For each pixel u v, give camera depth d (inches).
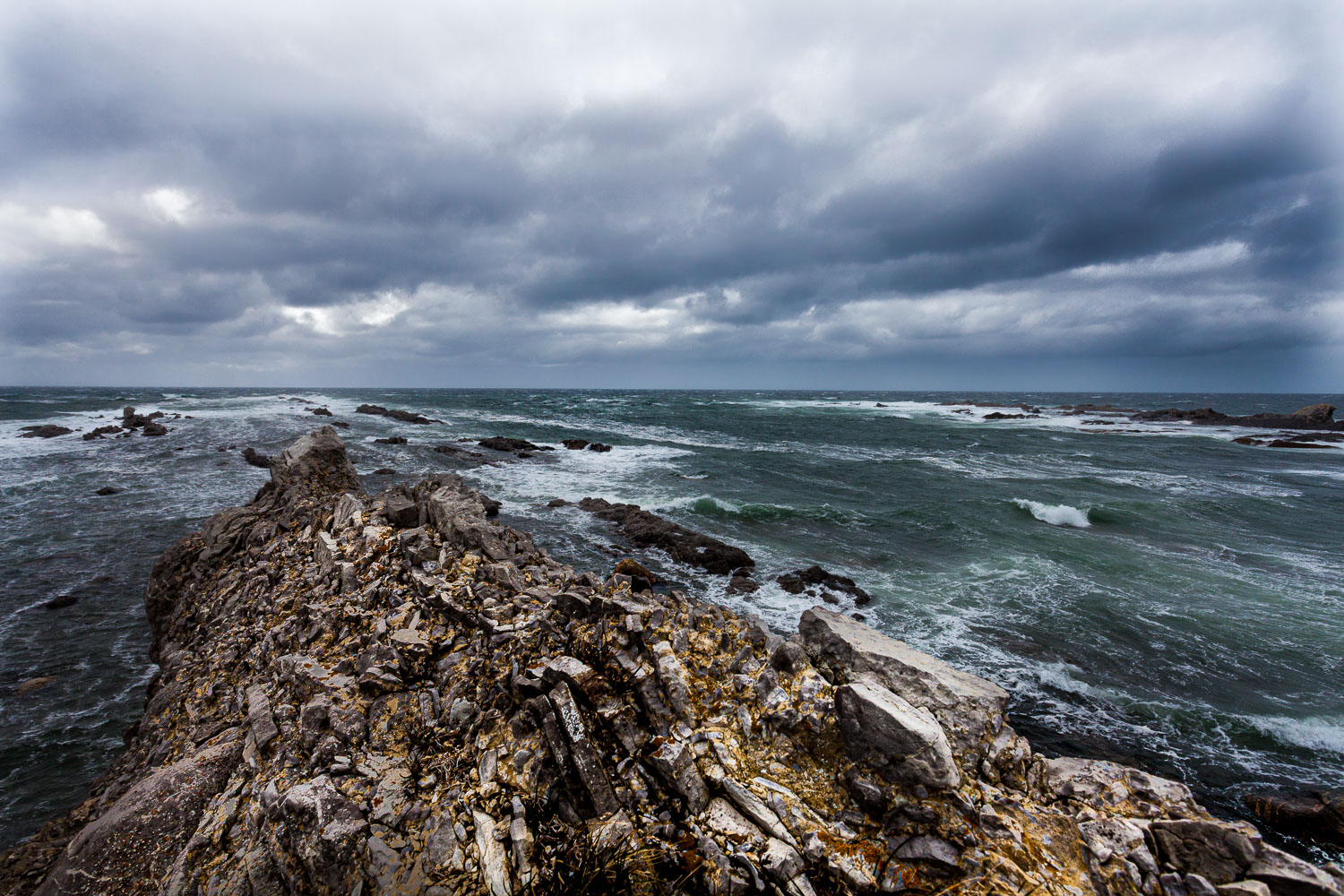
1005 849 165.5
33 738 427.2
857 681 206.2
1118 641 536.7
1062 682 470.3
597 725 205.6
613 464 1450.5
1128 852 165.0
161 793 218.4
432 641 269.4
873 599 631.2
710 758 194.5
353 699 239.6
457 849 175.2
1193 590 658.8
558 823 181.0
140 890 189.8
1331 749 391.5
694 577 698.2
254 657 313.6
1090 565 738.8
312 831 179.5
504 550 363.9
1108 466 1555.1
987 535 872.3
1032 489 1203.2
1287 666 496.4
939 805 173.0
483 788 192.4
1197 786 358.0
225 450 1485.0
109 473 1210.6
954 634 548.4
